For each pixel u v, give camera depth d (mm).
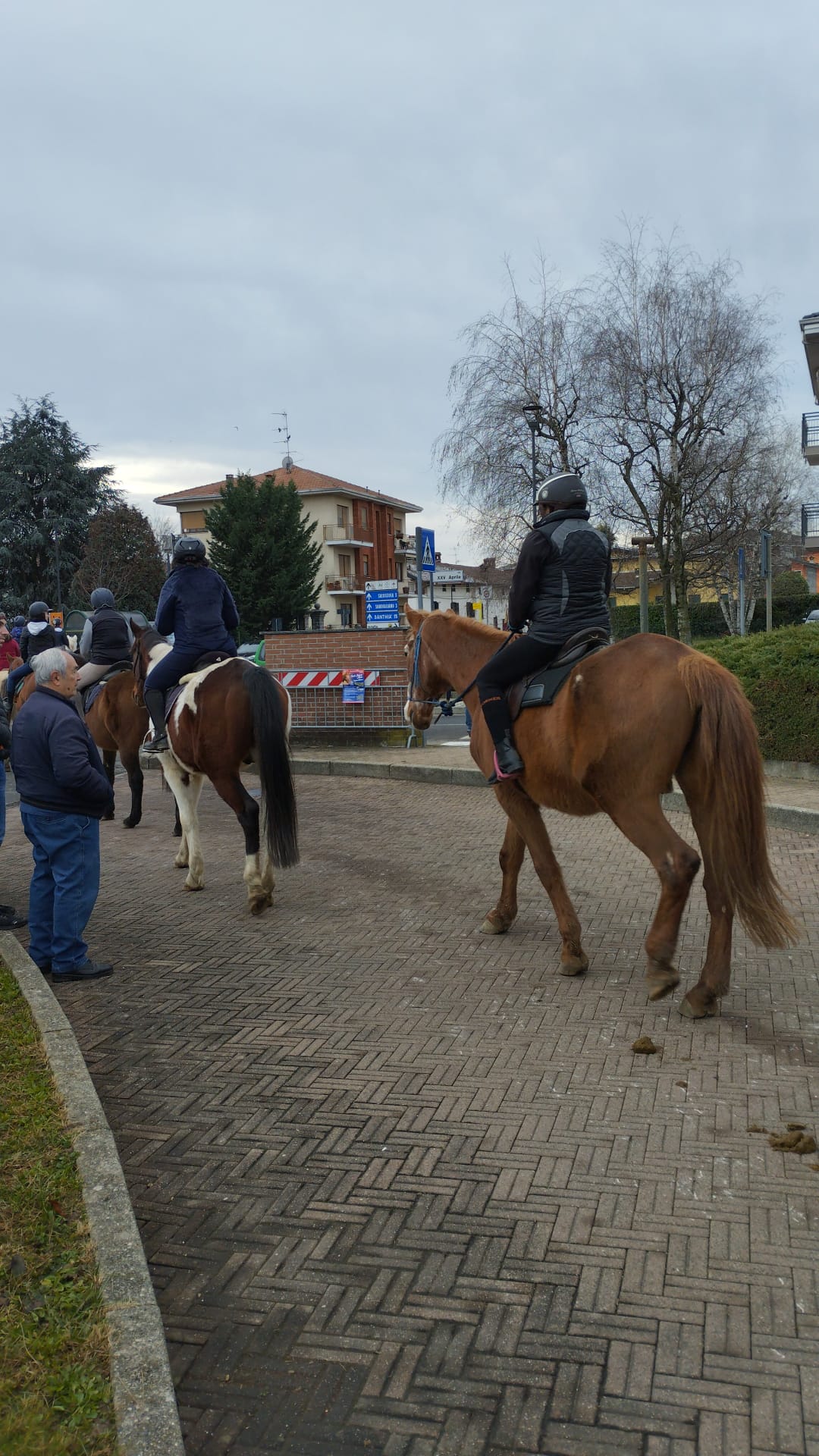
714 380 27297
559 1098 4480
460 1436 2662
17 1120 4219
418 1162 3992
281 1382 2871
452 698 7242
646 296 27562
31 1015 5418
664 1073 4684
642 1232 3484
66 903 6254
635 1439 2631
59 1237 3418
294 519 56094
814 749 11812
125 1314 2984
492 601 49062
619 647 5301
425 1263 3367
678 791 11461
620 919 7199
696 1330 3002
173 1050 5191
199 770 7906
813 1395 2746
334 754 16469
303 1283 3291
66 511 56719
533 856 6199
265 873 7789
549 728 5578
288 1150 4129
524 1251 3408
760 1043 4980
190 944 7012
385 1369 2904
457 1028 5320
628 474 28156
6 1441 2527
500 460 28844
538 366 28750
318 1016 5570
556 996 5727
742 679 12688
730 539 29953
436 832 10695
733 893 4898
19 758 6207
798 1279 3215
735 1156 3951
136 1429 2561
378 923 7371
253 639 54469
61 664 6223
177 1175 3975
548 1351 2947
